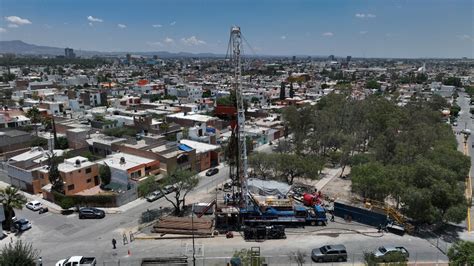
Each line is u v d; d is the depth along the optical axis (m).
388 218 61.31
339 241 56.41
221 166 97.25
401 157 80.00
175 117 130.38
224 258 51.19
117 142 95.31
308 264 49.62
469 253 41.56
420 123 105.06
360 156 89.06
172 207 70.00
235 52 64.62
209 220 62.12
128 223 63.06
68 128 118.06
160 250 53.62
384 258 46.84
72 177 72.94
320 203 70.44
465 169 73.69
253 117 154.38
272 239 57.31
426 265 48.75
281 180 85.94
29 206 69.06
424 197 57.56
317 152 105.69
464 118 179.25
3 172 88.81
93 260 48.81
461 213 56.56
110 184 77.38
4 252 43.62
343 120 119.06
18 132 106.50
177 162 84.06
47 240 56.91
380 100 125.19
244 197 64.69
